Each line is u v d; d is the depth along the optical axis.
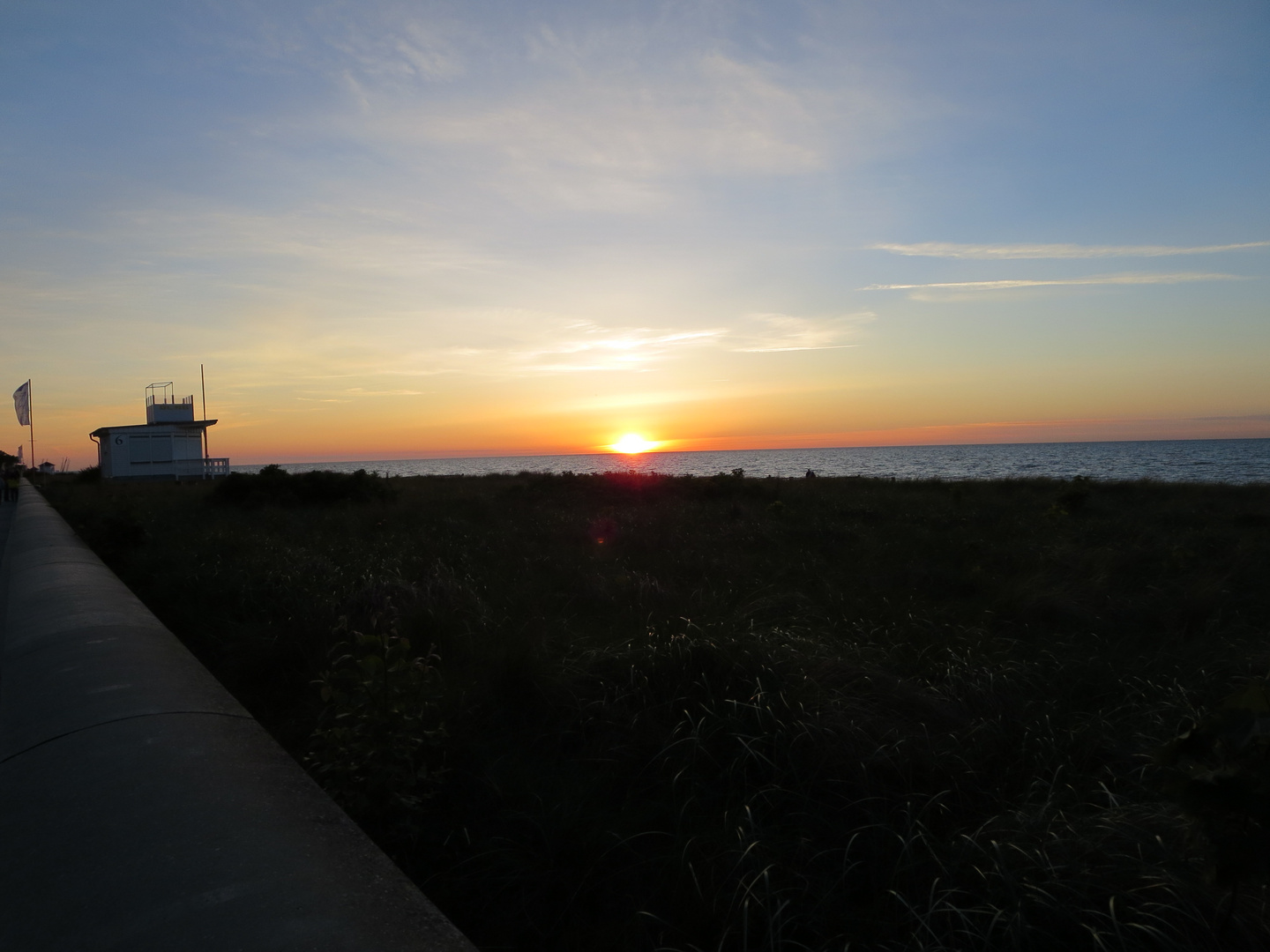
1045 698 4.55
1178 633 6.09
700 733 3.74
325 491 19.44
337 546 10.31
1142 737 3.85
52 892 1.56
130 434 40.56
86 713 2.48
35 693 2.76
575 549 9.98
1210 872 2.24
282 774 2.17
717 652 4.59
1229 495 18.36
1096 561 8.78
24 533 8.69
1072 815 3.10
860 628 6.00
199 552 9.26
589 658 4.91
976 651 5.38
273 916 1.47
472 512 15.53
